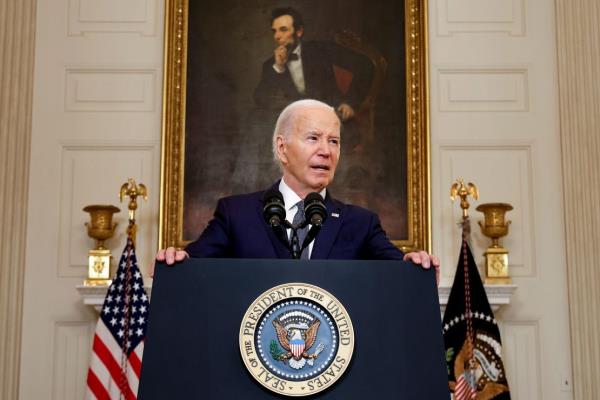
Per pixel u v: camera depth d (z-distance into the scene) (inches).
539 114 330.0
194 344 110.3
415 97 327.0
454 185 297.3
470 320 285.0
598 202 311.6
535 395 307.7
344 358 108.0
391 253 148.9
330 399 107.0
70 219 317.4
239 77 329.4
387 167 322.7
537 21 337.4
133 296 278.5
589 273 308.2
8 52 308.7
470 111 330.3
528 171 326.0
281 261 115.6
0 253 294.8
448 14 335.9
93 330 308.2
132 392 269.4
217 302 113.0
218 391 107.3
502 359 308.5
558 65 329.1
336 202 159.5
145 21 335.3
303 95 329.1
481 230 311.1
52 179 320.2
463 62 334.3
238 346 109.7
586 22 327.6
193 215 317.4
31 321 308.2
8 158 302.5
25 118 311.0
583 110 321.1
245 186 321.1
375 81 329.7
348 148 324.5
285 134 160.1
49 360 305.4
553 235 320.2
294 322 109.7
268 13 335.3
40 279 311.6
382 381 108.9
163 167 317.4
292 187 160.2
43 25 332.5
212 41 331.3
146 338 111.0
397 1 335.6
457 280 291.7
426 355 111.6
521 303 315.0
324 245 149.6
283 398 106.1
